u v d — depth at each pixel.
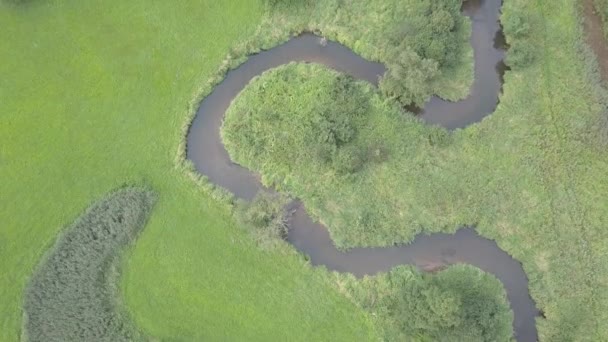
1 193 40.28
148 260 38.62
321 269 37.78
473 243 37.81
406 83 38.91
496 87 40.41
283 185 39.38
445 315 33.28
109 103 41.56
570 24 40.44
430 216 38.09
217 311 37.53
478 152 38.81
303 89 40.53
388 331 36.16
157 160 40.34
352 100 39.88
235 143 40.25
